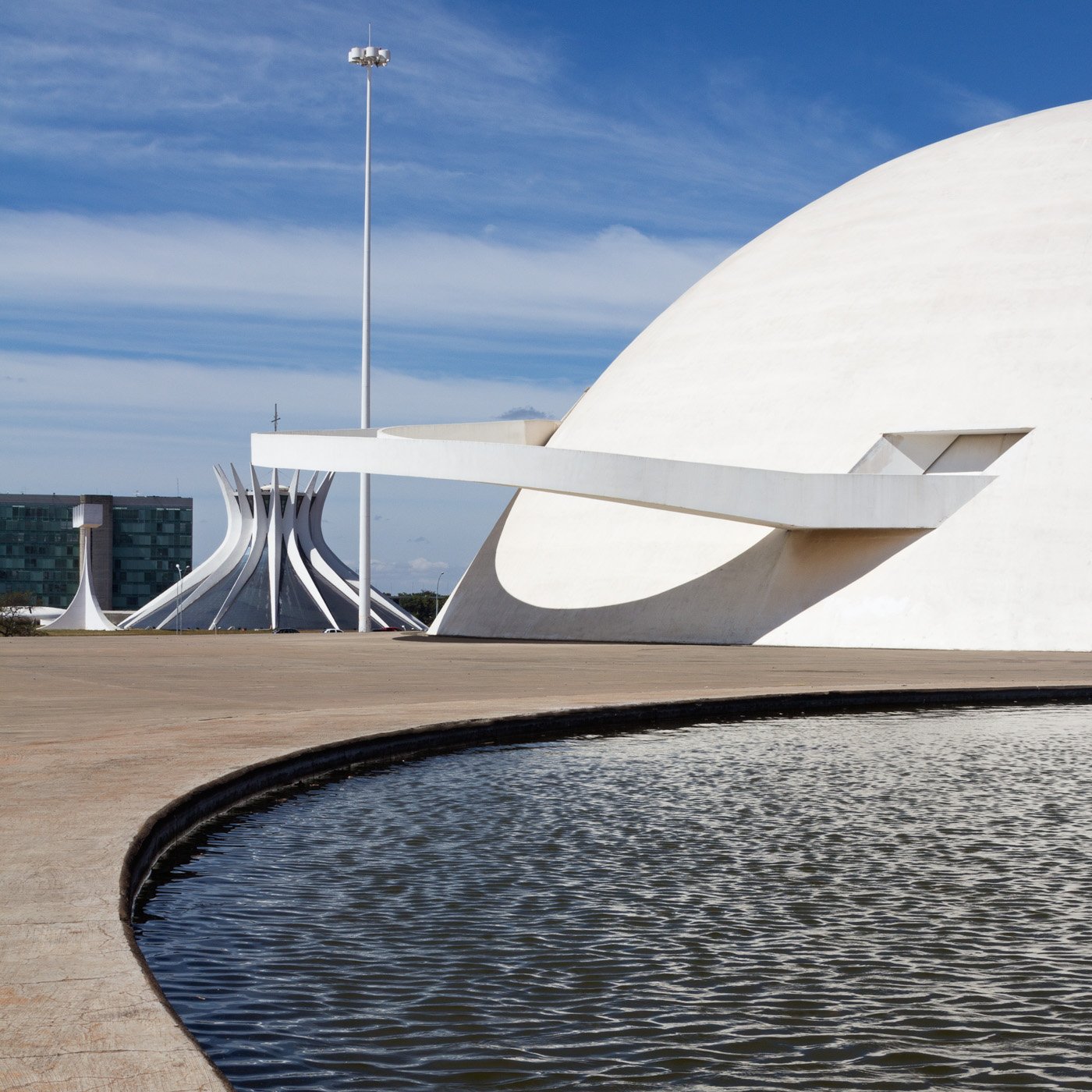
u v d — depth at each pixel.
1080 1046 5.03
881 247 38.00
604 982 5.70
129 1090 3.61
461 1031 5.07
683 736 14.33
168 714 14.38
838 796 10.42
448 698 16.81
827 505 32.50
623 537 37.97
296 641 40.25
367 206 49.50
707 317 40.34
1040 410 32.84
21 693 18.14
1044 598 31.11
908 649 31.09
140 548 135.38
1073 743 13.77
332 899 7.04
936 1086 4.65
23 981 4.54
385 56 49.50
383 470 32.72
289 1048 4.86
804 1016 5.32
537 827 9.14
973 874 7.76
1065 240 35.53
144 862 7.15
